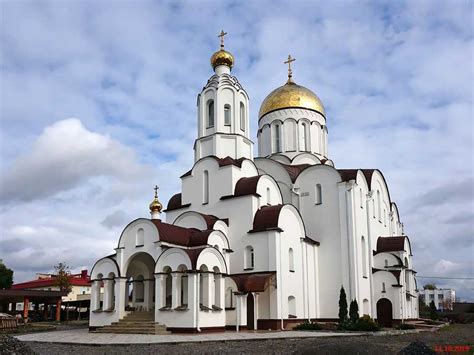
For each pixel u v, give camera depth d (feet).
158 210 141.90
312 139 176.24
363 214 154.71
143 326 113.19
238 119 148.87
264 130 181.78
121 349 83.25
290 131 176.14
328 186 151.74
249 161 147.13
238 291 121.19
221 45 157.79
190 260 111.55
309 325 123.75
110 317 122.01
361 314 139.54
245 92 153.99
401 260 154.20
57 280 254.88
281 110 177.78
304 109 177.27
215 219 133.69
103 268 126.62
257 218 132.98
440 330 137.18
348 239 144.15
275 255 126.82
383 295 147.54
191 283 110.22
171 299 121.08
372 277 150.51
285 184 159.84
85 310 238.89
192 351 78.95
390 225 182.80
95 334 112.57
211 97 150.51
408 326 136.46
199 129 150.82
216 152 144.77
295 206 154.20
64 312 226.99
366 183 161.58
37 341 97.25
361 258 147.64
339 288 143.02
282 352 76.43
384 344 91.04
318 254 148.56
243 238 133.08
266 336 102.63
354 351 67.10
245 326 120.67
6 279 280.92
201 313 110.93
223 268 119.85
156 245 118.73
